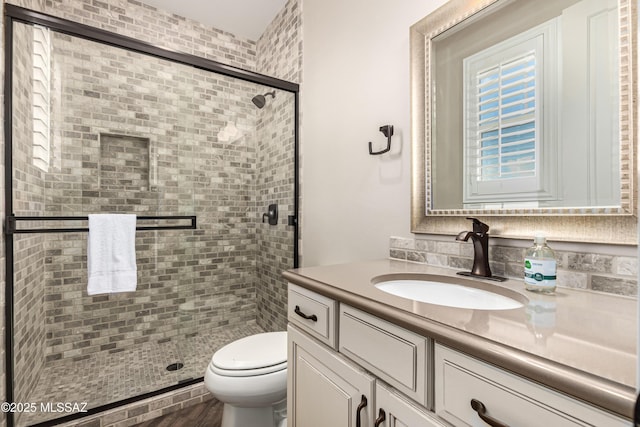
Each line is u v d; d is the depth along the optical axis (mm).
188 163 2078
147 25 2305
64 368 1792
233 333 2352
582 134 760
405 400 593
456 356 502
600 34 731
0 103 1263
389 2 1358
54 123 1545
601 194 726
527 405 406
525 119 879
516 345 431
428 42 1160
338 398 778
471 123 1023
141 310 2035
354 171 1566
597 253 739
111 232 1597
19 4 1508
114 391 1623
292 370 1004
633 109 674
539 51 849
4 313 1283
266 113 2270
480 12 996
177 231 2137
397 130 1313
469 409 480
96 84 1680
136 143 1852
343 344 772
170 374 1794
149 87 1867
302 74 2043
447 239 1105
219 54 2615
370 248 1463
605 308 607
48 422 1394
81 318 1838
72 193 1611
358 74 1539
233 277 2389
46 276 1709
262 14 2426
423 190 1181
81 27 1555
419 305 632
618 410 311
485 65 982
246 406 1234
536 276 732
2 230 1272
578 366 367
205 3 2299
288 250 2123
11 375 1307
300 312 943
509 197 917
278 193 2215
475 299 863
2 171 1270
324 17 1815
